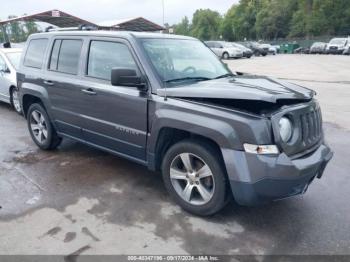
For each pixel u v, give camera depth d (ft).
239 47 111.86
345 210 12.36
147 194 13.46
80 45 15.16
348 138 21.09
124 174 15.31
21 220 11.53
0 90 28.09
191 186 11.82
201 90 11.07
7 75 26.73
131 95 12.71
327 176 15.35
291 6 259.60
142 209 12.34
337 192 13.78
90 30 15.94
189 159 11.68
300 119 10.78
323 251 10.08
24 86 17.98
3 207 12.37
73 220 11.56
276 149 9.96
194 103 11.12
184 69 13.50
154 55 13.03
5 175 15.20
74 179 14.78
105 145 14.74
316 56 122.72
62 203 12.69
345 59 101.50
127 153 13.85
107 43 13.99
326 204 12.79
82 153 17.99
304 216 11.94
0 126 23.53
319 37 211.00
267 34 269.03
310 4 239.09
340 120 25.52
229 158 10.25
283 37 263.49
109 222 11.47
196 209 11.72
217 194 11.09
